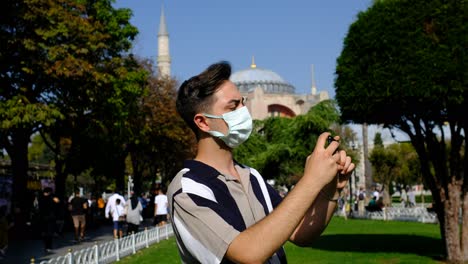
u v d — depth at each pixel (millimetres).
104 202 33062
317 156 1818
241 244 1693
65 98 22625
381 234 18484
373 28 10852
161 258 13492
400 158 46812
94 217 29438
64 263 9500
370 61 11031
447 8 10336
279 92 96312
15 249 17625
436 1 10461
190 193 1914
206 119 2123
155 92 39500
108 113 25812
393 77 10570
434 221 24312
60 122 25719
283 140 24688
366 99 11133
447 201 11594
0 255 15734
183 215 1884
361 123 12414
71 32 22062
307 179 1766
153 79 39688
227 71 2178
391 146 48531
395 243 15297
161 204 22828
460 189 11562
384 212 27938
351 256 12641
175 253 14656
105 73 24000
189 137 42188
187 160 2133
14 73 21297
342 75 11656
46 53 21109
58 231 22422
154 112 39125
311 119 23562
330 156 1819
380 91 10766
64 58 21281
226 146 2150
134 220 19078
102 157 33000
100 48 24125
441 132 11906
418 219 25578
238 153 24953
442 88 10102
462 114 11117
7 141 24188
